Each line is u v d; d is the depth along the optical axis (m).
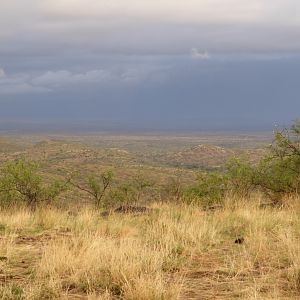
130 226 10.61
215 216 11.80
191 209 12.88
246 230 9.83
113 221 11.07
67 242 8.19
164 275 6.61
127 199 20.39
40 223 11.56
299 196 14.70
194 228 9.34
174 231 9.21
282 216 11.10
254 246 7.94
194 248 8.05
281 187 15.92
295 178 15.87
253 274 6.62
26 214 12.45
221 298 5.62
